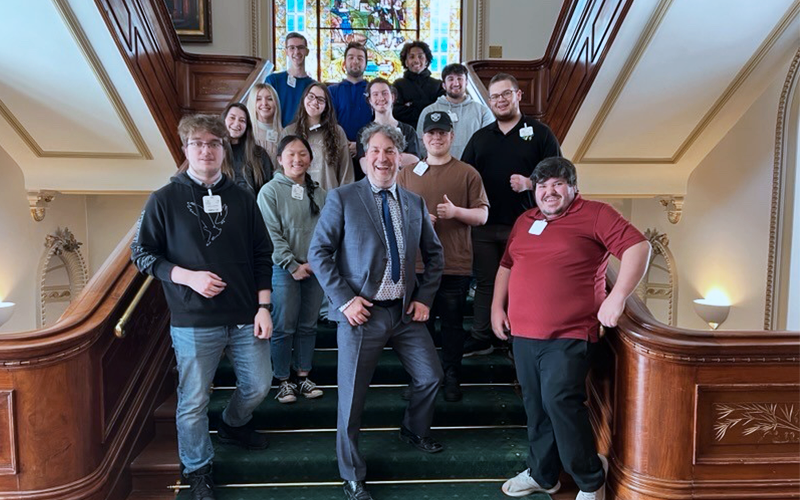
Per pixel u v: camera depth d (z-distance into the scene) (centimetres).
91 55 373
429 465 271
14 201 522
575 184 247
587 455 241
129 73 391
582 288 240
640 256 227
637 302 256
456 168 298
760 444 238
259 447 276
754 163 454
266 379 252
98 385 239
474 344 338
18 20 344
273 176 331
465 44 749
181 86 504
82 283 630
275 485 266
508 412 303
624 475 244
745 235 471
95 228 632
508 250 266
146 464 262
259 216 251
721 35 374
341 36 755
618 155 507
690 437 234
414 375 264
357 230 241
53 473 221
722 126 479
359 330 242
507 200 320
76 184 511
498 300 271
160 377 302
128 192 524
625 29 371
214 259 233
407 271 249
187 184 235
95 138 459
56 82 397
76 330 226
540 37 748
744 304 476
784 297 433
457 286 299
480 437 292
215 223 234
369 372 247
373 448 278
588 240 240
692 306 552
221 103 510
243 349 247
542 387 244
